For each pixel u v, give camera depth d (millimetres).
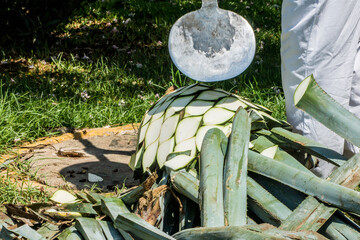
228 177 1885
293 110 2447
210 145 2023
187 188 1953
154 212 1940
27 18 5848
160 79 5152
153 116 2580
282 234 1634
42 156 3361
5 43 5945
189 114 2395
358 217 1913
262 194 1919
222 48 2434
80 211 2150
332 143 2418
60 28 6383
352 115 2037
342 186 1832
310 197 1865
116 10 7465
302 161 2387
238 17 2418
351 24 2342
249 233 1614
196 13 2424
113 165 3205
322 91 2059
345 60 2375
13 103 4172
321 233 1840
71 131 3949
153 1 8156
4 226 1991
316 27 2322
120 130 3924
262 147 2246
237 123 2057
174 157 2209
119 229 1858
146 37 6504
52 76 5180
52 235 2059
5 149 3422
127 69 5449
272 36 6676
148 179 2039
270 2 8547
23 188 2775
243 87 4805
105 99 4551
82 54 5949
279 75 5227
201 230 1695
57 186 2848
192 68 2453
